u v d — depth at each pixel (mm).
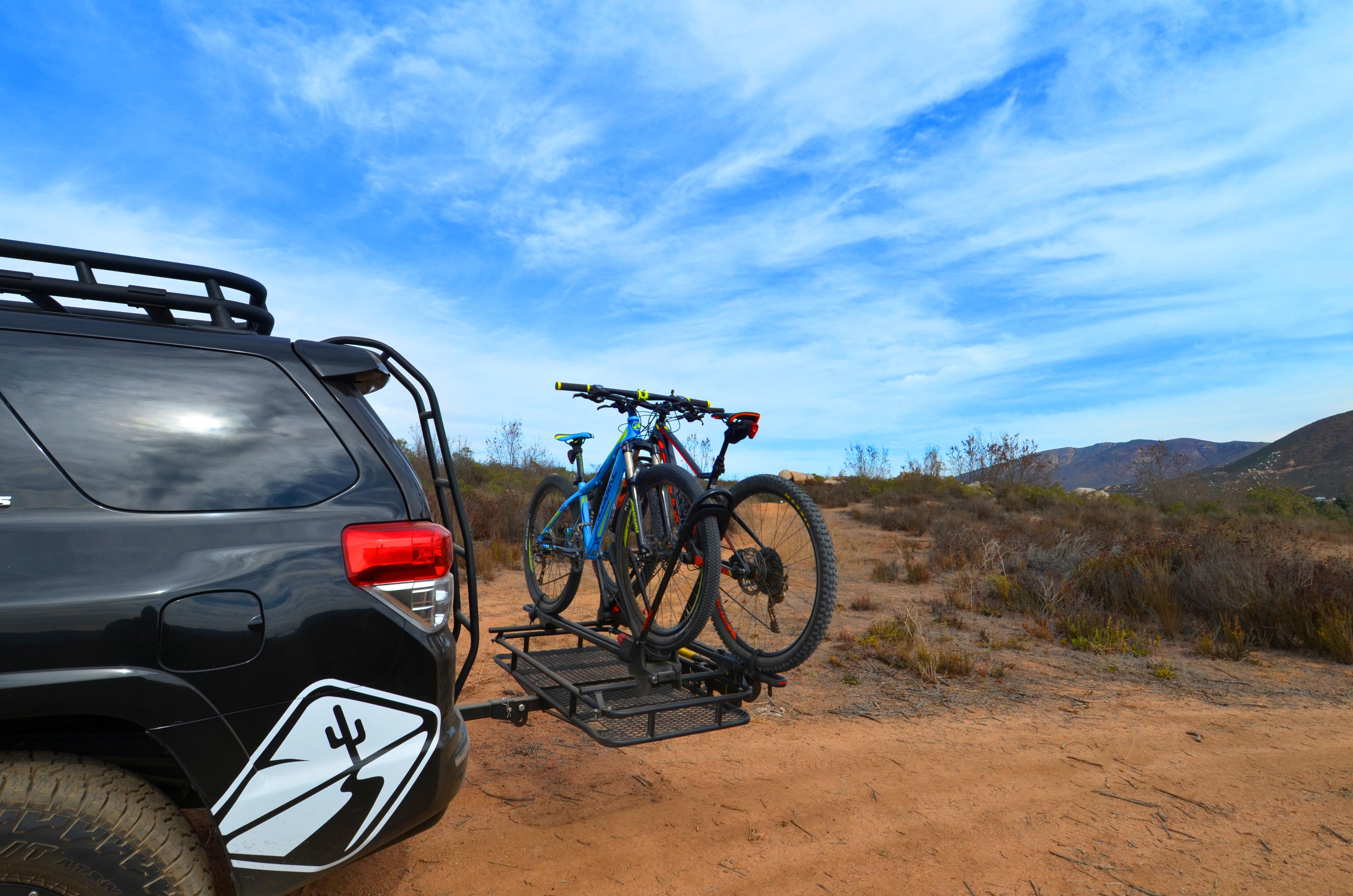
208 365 2047
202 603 1753
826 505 23406
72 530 1722
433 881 2711
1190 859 3057
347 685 1901
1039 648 6871
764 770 3908
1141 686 5695
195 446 1924
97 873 1602
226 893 2398
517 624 6652
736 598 3711
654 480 3750
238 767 1770
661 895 2686
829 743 4336
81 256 2025
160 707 1689
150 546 1766
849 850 3074
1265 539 9695
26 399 1830
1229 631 7074
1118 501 25797
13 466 1750
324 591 1894
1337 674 6184
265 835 1806
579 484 4738
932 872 2918
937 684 5594
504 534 11023
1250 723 4836
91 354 1946
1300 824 3383
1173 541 9719
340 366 2188
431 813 2041
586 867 2859
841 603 8812
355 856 1943
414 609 2039
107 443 1850
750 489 3605
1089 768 4027
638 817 3320
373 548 1979
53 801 1588
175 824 1746
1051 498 24141
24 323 1921
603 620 4543
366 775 1919
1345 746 4410
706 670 3727
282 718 1816
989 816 3430
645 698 3508
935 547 13312
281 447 2020
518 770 3807
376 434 2188
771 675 3379
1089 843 3186
